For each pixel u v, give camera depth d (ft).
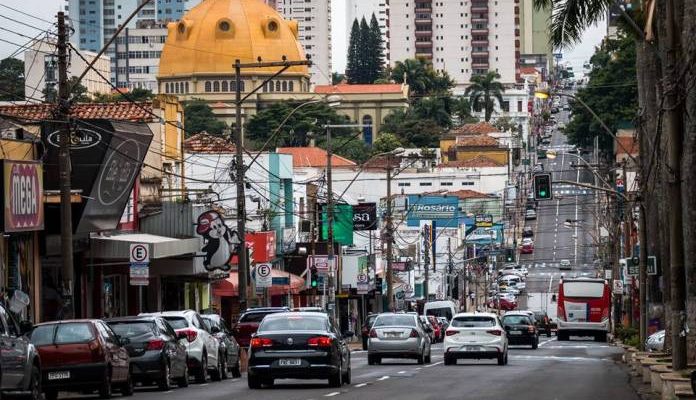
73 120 129.90
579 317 311.27
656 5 141.49
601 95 467.11
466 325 177.37
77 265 179.83
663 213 159.02
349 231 329.93
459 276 506.07
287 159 317.22
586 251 594.24
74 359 107.34
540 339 341.41
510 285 518.78
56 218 165.37
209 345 142.82
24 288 157.89
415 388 123.65
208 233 206.39
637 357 152.87
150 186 225.56
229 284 264.72
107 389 108.99
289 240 314.96
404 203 399.03
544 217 650.43
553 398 110.52
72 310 123.03
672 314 118.32
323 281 278.67
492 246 507.30
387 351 178.29
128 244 181.47
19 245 156.04
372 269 361.92
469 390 120.78
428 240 429.38
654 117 169.17
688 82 114.52
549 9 166.20
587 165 290.15
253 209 303.89
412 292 420.77
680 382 105.19
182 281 230.27
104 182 171.94
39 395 97.40
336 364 122.83
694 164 123.34
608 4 162.91
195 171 298.15
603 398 111.24
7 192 138.41
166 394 116.98
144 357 120.78
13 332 92.53
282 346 121.19
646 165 193.26
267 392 118.11
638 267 244.01
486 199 537.24
